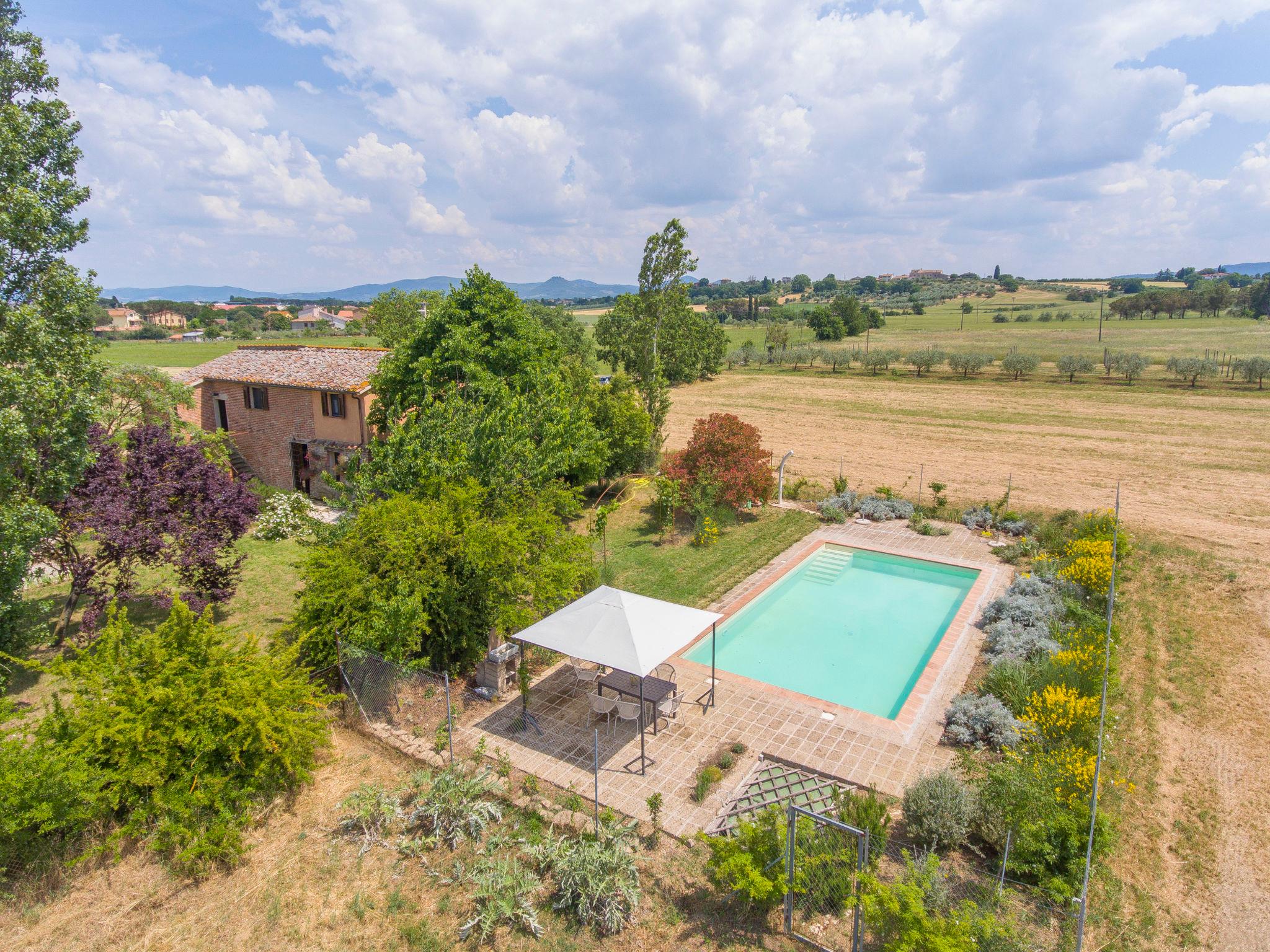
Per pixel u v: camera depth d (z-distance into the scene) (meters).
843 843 9.14
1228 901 8.73
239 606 18.73
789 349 83.00
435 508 14.90
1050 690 12.11
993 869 9.19
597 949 8.27
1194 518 24.41
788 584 21.09
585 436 24.59
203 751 10.03
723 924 8.55
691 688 14.57
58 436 13.83
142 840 9.78
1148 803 10.59
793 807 8.48
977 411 47.03
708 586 20.06
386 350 32.75
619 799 10.92
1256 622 16.80
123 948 8.29
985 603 18.55
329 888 9.25
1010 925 7.80
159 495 15.70
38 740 9.50
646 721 13.23
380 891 9.21
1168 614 17.42
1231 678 14.28
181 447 16.98
